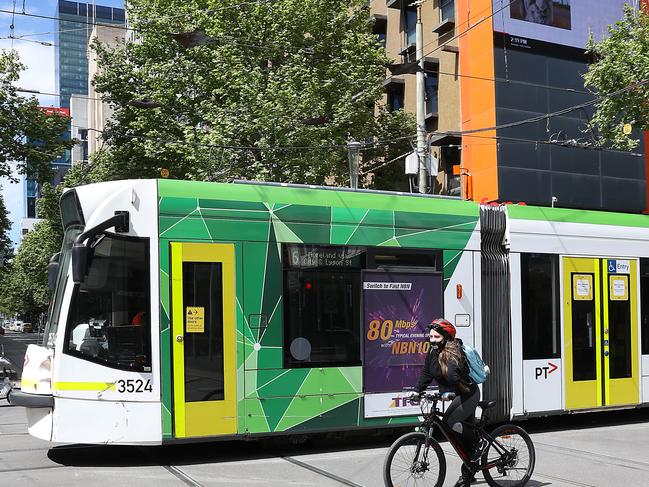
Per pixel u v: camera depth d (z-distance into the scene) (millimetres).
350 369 8828
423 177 19109
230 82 20812
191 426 7875
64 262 8234
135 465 7910
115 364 7664
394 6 28703
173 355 7871
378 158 26297
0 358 15172
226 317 8188
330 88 21781
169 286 7957
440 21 25859
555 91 23484
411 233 9469
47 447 9039
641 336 11273
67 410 7496
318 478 7281
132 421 7656
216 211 8305
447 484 7168
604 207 24172
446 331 6410
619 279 11172
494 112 22469
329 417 8641
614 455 8750
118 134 25391
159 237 7984
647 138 25219
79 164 34656
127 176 26469
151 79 23500
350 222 9078
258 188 8703
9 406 14453
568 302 10594
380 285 9172
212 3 21984
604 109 16141
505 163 22531
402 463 6270
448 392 6348
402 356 9211
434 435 9859
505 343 9977
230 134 19375
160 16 24031
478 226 10000
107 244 7824
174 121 22703
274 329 8438
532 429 10859
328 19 23125
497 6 22688
